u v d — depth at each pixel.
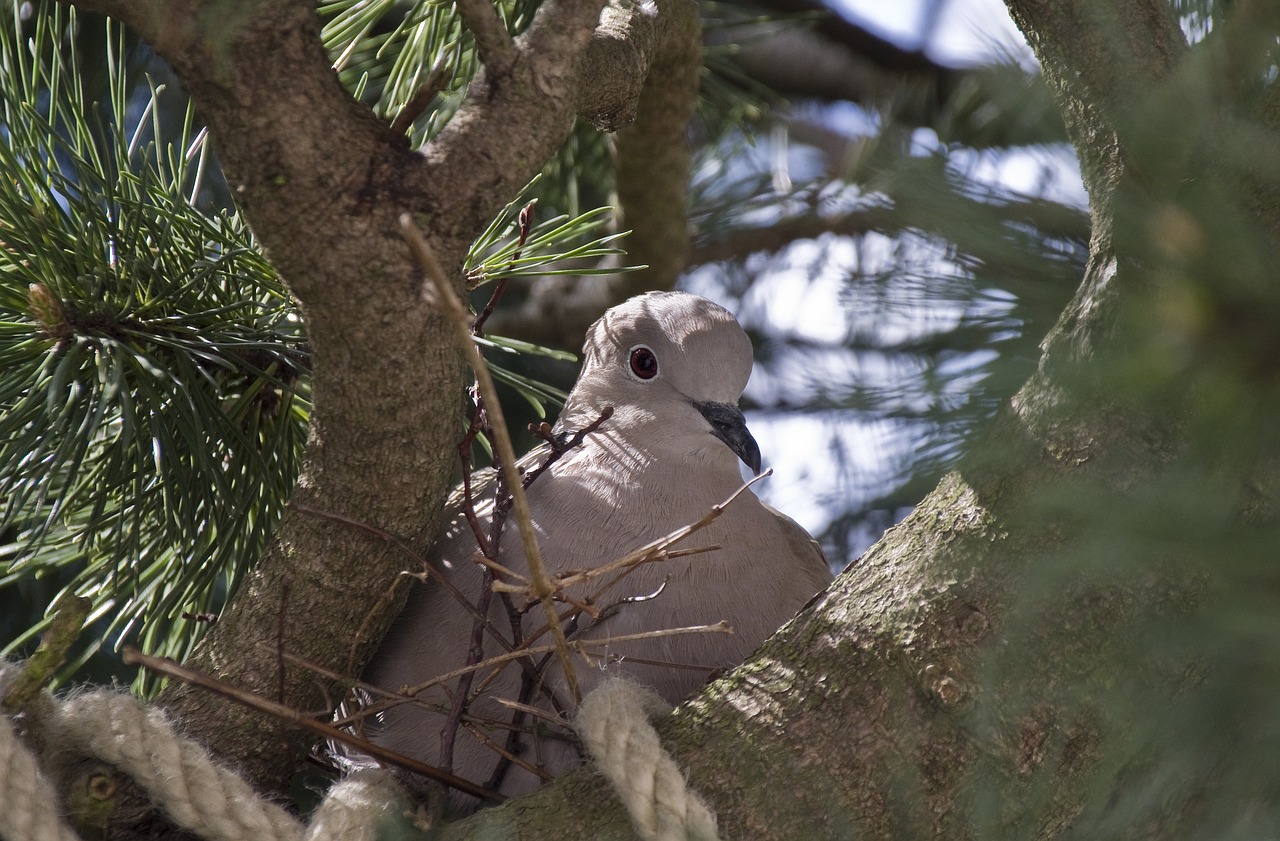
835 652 3.17
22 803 3.15
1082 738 2.90
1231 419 2.06
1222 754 2.47
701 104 6.56
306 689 3.70
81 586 4.32
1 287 3.90
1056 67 2.89
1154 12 2.90
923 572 3.15
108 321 3.94
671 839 3.01
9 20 4.59
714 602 4.31
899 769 3.01
